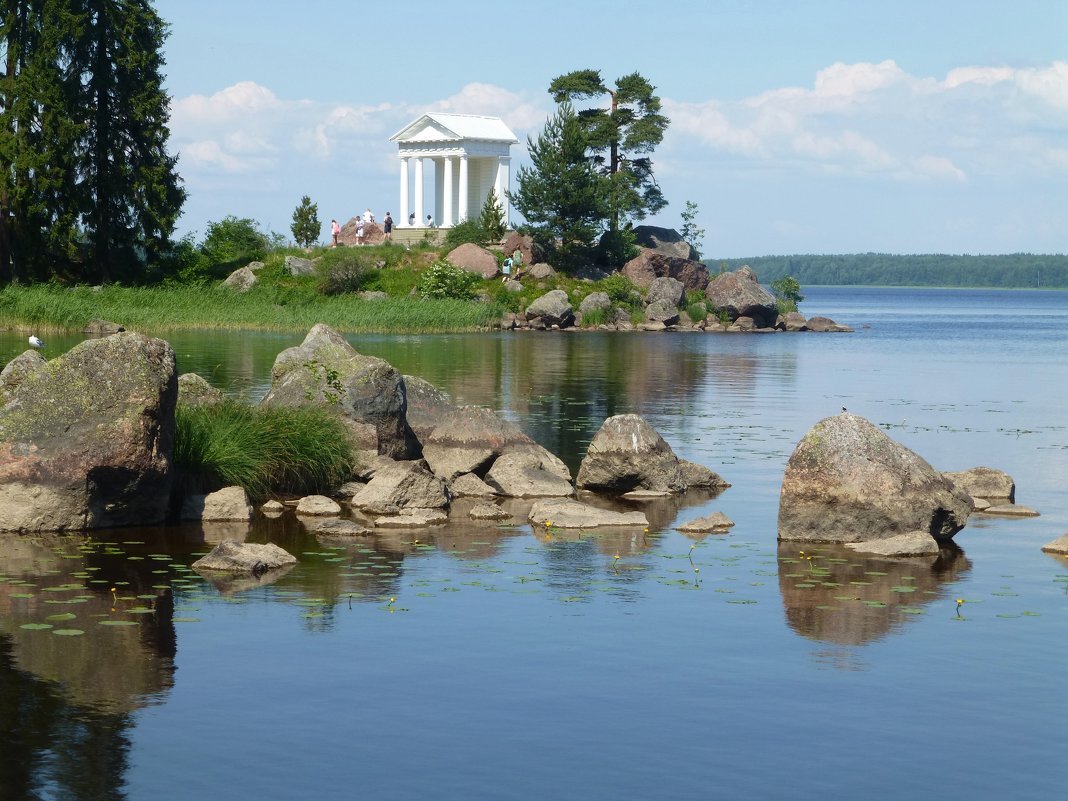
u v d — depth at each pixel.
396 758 9.77
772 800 9.13
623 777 9.48
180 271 92.94
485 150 107.62
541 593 14.80
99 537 17.66
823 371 53.09
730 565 16.52
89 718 10.51
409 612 13.84
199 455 20.16
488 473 23.02
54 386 18.27
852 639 13.03
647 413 34.72
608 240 102.25
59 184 82.00
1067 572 16.31
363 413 23.30
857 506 18.02
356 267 91.25
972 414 36.09
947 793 9.29
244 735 10.19
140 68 85.19
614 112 109.31
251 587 14.91
